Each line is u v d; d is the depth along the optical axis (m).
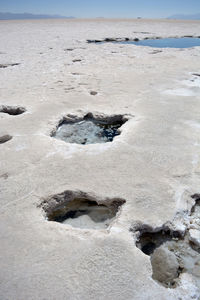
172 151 3.88
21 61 10.15
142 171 3.44
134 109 5.39
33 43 14.68
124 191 3.06
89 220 2.93
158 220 2.69
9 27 24.98
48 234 2.53
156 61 9.73
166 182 3.23
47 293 2.02
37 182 3.27
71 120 5.25
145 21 33.47
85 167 3.54
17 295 2.01
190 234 2.66
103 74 8.01
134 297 2.00
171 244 2.62
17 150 4.00
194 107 5.42
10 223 2.67
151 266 2.26
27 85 7.14
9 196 3.04
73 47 13.12
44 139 4.30
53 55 11.20
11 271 2.18
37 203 2.95
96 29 22.09
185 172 3.41
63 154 3.87
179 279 2.26
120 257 2.28
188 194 3.07
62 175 3.38
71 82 7.27
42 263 2.24
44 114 5.23
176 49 12.36
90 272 2.16
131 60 9.95
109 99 5.98
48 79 7.62
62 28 23.44
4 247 2.40
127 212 2.77
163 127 4.60
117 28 22.94
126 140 4.20
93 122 5.34
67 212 3.09
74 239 2.46
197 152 3.85
